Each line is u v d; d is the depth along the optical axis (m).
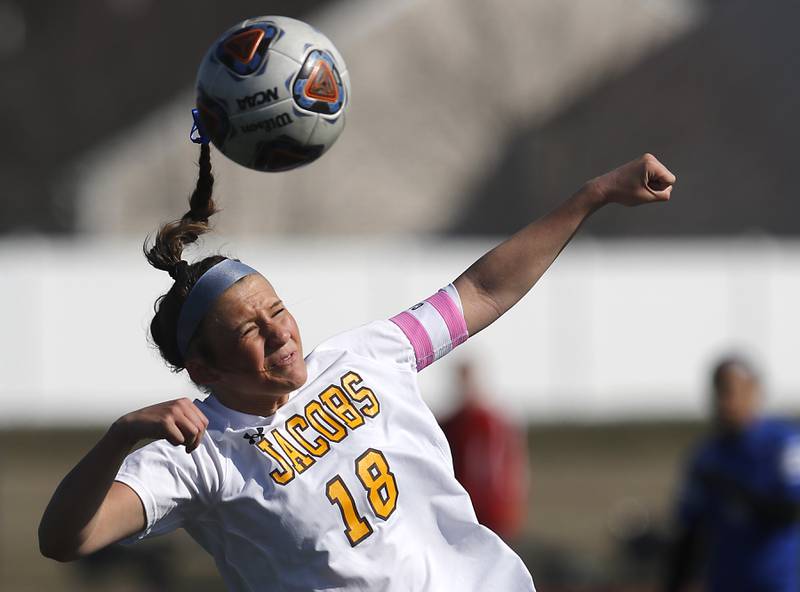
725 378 26.48
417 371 14.30
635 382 92.88
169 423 11.27
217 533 12.75
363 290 92.44
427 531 13.09
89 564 46.28
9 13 147.75
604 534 55.56
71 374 88.75
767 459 26.17
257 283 12.87
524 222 116.81
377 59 115.25
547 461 79.94
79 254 95.31
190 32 137.00
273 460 12.61
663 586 27.86
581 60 117.62
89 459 11.34
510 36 116.81
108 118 132.88
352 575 12.47
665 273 93.00
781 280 93.25
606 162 117.88
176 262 13.20
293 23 14.44
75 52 140.75
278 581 12.60
